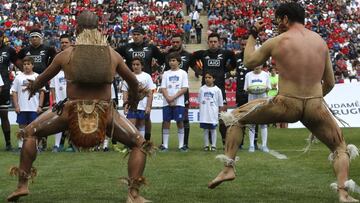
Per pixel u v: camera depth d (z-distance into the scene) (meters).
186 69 14.15
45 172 9.54
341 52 37.31
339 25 42.03
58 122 6.61
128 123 6.76
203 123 13.69
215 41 13.98
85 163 10.75
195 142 16.09
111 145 14.30
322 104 6.93
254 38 7.33
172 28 42.00
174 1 47.00
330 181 8.53
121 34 40.94
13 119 22.86
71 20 43.03
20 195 6.89
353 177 8.97
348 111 20.86
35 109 13.38
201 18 45.88
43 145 13.51
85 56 6.39
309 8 43.81
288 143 15.46
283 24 7.20
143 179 6.73
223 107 13.82
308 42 6.96
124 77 6.88
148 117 13.41
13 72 25.31
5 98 13.69
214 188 7.87
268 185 8.20
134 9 45.06
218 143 15.79
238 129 7.20
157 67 27.55
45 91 13.55
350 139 16.58
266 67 19.70
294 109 6.88
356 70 33.59
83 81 6.41
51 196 7.35
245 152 12.88
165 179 8.75
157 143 15.82
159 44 39.22
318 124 6.98
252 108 7.05
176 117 13.46
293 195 7.41
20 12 44.34
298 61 6.85
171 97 13.45
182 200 7.05
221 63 13.98
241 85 14.41
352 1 44.88
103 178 8.91
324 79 7.25
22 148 6.75
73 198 7.21
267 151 13.09
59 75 13.47
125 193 7.59
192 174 9.30
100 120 6.45
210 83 13.77
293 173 9.38
